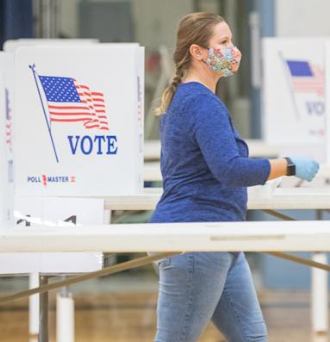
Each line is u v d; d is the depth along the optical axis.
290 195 9.70
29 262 9.09
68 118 9.57
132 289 20.61
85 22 22.89
